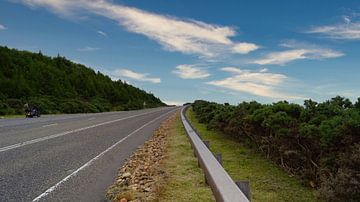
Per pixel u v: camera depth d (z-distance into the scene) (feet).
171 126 83.87
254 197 24.64
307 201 23.80
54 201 20.12
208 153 23.03
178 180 24.62
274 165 35.24
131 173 28.53
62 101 198.08
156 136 61.62
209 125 69.51
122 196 20.52
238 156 40.32
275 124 34.37
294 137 31.89
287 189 26.91
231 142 52.37
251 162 36.86
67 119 106.01
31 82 212.43
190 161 32.01
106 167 31.14
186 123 51.16
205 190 21.94
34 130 64.13
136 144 49.49
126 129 76.38
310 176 28.50
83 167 30.81
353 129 23.84
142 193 21.76
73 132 63.57
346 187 20.98
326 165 25.22
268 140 37.91
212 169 17.90
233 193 12.77
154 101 545.03
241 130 50.08
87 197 21.13
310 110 33.40
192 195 20.86
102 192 22.35
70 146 44.62
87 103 224.74
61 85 247.50
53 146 43.91
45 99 180.96
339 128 24.59
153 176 26.61
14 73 206.49
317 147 27.96
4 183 24.08
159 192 21.24
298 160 32.12
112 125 87.40
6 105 133.59
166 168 29.14
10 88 180.24
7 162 31.94
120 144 48.93
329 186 22.06
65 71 304.71
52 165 31.27
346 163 22.20
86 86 298.35
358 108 29.99
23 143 45.29
